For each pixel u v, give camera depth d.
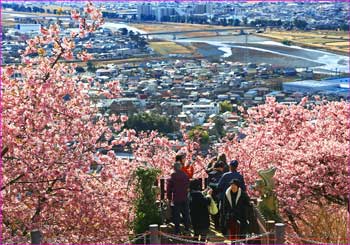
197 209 15.74
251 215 14.82
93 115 19.66
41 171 16.66
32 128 17.20
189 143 26.59
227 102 108.06
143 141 24.52
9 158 16.77
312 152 21.30
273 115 27.58
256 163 24.05
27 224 16.41
